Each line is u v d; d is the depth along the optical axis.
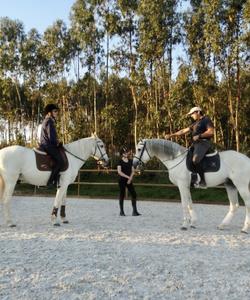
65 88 38.41
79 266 5.75
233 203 9.45
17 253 6.52
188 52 28.97
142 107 38.09
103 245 7.15
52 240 7.58
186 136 27.72
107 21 30.30
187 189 9.18
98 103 43.03
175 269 5.70
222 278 5.33
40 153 9.32
